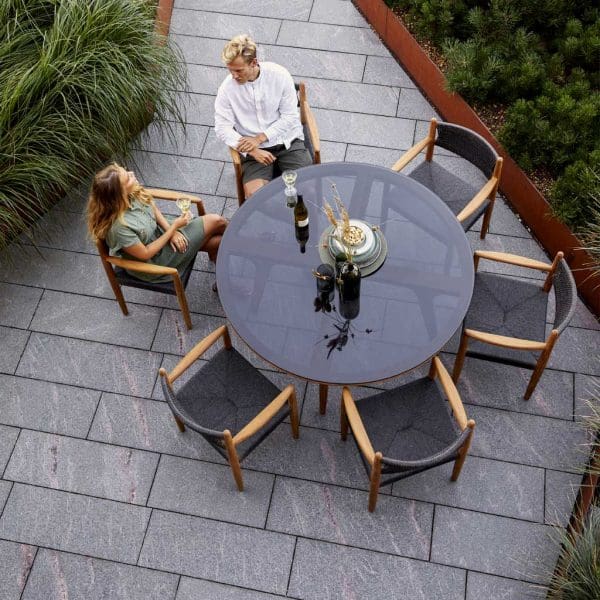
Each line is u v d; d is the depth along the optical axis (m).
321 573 4.12
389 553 4.15
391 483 4.06
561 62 5.19
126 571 4.18
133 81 5.01
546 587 3.91
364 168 4.43
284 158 4.91
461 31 5.62
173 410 3.71
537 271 4.99
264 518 4.28
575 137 4.85
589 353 4.67
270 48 5.98
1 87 4.90
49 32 5.11
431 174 4.80
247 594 4.09
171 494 4.37
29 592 4.14
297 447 4.46
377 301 3.96
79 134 4.92
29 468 4.48
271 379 4.68
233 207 5.30
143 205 4.41
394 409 4.04
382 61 5.88
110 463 4.48
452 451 3.60
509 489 4.29
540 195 4.88
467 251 4.10
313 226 4.22
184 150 5.53
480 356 4.21
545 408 4.51
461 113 5.40
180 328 4.88
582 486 4.21
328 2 6.16
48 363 4.80
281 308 3.97
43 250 5.20
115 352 4.82
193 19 6.14
